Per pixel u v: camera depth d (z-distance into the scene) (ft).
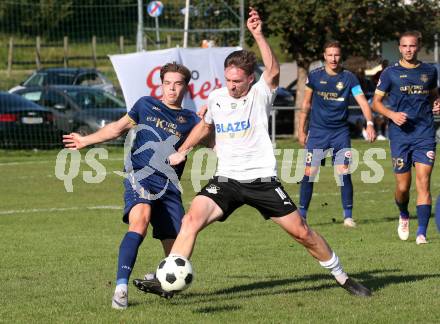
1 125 209.97
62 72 268.00
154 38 275.18
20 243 91.35
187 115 63.36
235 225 104.99
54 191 142.41
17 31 382.42
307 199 107.14
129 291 66.59
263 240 92.84
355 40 232.12
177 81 62.69
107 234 98.22
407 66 90.68
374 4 227.40
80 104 219.41
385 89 91.20
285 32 231.50
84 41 383.45
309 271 74.43
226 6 223.30
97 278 71.72
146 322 55.06
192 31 217.56
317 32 228.84
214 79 195.52
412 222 108.58
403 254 83.25
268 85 59.31
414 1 237.04
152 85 192.44
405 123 90.84
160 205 62.54
